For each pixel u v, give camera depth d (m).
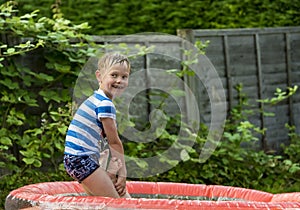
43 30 9.37
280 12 13.52
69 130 6.37
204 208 5.43
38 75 9.08
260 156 10.37
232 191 7.08
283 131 11.42
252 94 11.12
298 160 10.95
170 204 5.48
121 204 5.56
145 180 9.63
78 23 13.24
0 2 10.98
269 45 11.35
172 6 13.79
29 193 6.22
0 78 9.17
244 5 13.61
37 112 9.45
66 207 5.71
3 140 8.82
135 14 13.63
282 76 11.48
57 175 9.20
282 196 6.66
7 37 9.27
